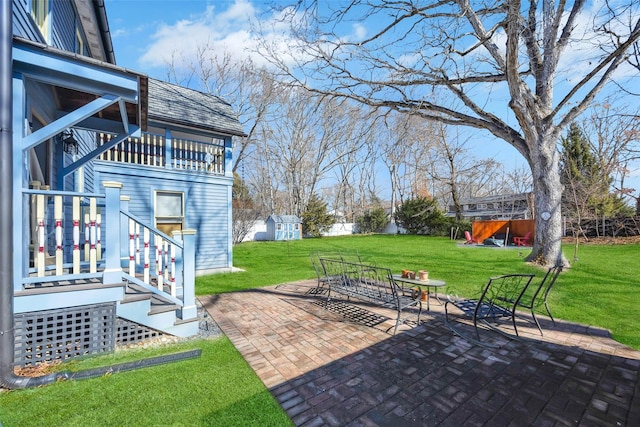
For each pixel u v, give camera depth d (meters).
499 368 3.03
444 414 2.31
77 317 3.26
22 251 2.96
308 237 24.94
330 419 2.26
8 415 2.31
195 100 10.32
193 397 2.55
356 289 5.04
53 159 4.99
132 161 8.77
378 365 3.11
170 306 3.91
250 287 6.87
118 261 3.47
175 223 8.69
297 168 27.73
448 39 6.76
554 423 2.20
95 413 2.34
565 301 5.40
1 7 2.71
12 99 2.82
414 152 20.58
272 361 3.21
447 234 22.09
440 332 4.03
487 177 30.34
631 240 13.91
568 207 14.93
